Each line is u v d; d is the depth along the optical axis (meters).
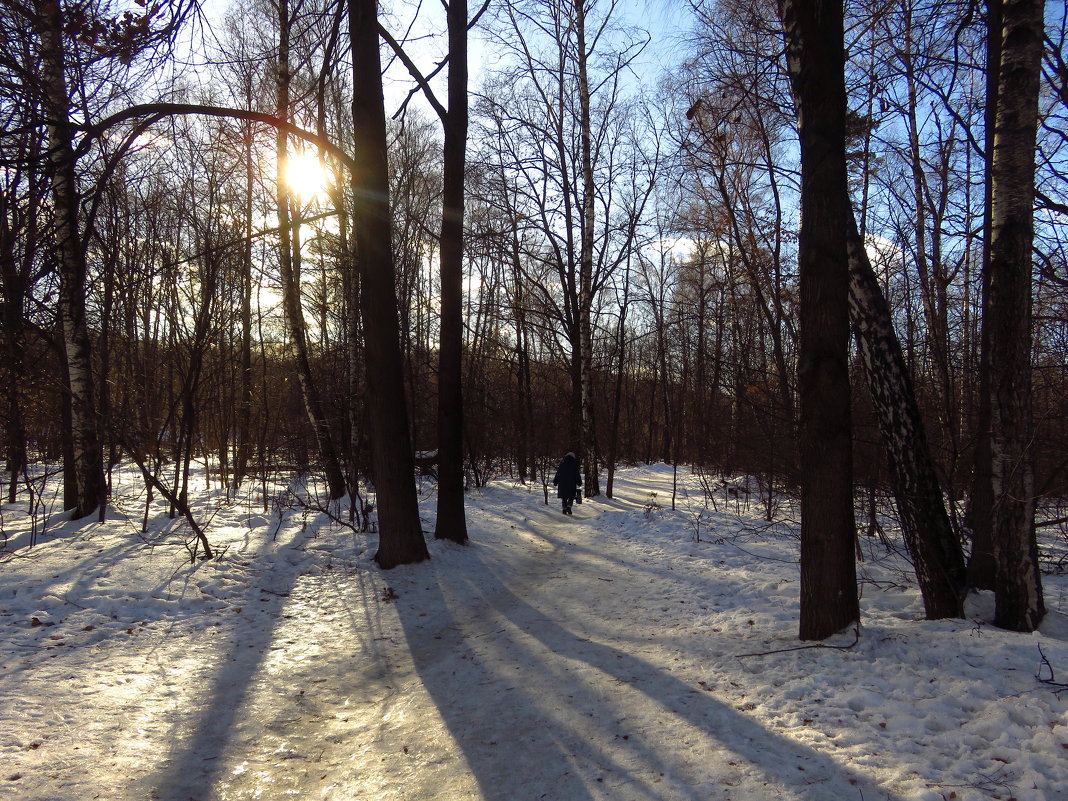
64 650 5.28
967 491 9.17
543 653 5.69
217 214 12.56
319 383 17.34
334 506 12.84
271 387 22.08
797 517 12.93
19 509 11.52
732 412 15.46
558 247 18.38
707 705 4.27
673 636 5.99
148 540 8.83
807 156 5.21
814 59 5.09
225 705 4.69
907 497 5.92
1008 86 5.20
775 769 3.36
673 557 9.96
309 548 9.35
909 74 7.54
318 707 4.82
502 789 3.50
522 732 4.14
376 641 6.25
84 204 8.50
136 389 12.88
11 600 6.20
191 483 17.73
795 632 5.70
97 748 3.89
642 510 14.90
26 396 10.20
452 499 10.30
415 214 18.94
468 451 20.36
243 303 17.11
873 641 4.98
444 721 4.41
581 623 6.66
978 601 5.80
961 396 9.95
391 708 4.76
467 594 7.95
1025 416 5.22
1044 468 7.31
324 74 8.35
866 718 3.89
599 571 9.34
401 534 8.84
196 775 3.75
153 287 15.41
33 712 4.16
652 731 3.96
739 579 8.17
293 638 6.16
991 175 5.84
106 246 10.87
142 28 5.92
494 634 6.43
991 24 6.68
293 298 13.66
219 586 7.23
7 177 6.91
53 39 6.16
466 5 10.28
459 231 10.34
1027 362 5.20
